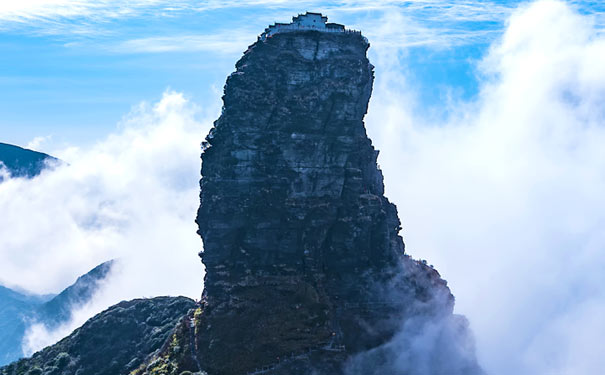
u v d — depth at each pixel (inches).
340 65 7426.2
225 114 7283.5
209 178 7244.1
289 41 7445.9
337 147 7381.9
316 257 7293.3
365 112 7849.4
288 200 7224.4
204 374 6314.0
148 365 7012.8
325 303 6943.9
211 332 6722.4
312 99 7303.2
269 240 7219.5
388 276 7406.5
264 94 7263.8
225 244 7180.1
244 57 7509.8
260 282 7062.0
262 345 6525.6
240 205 7170.3
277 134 7239.2
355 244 7421.3
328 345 6604.3
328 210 7298.2
